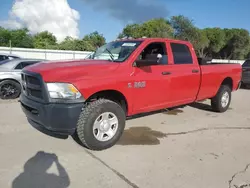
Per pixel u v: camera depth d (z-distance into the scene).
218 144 4.35
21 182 2.94
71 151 3.86
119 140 4.40
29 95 3.89
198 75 5.57
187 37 39.44
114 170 3.30
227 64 6.72
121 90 4.05
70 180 3.02
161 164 3.51
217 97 6.49
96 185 2.93
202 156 3.82
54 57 28.05
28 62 8.57
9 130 4.76
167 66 4.92
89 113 3.71
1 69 8.02
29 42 42.16
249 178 3.20
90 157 3.67
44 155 3.69
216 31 52.78
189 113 6.59
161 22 41.78
